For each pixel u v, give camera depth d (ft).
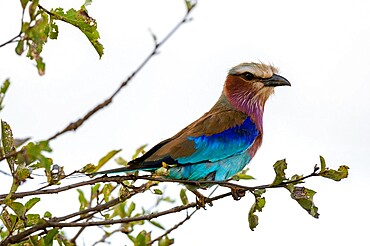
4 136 28.55
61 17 32.40
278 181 33.30
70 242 33.68
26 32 25.52
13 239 31.14
